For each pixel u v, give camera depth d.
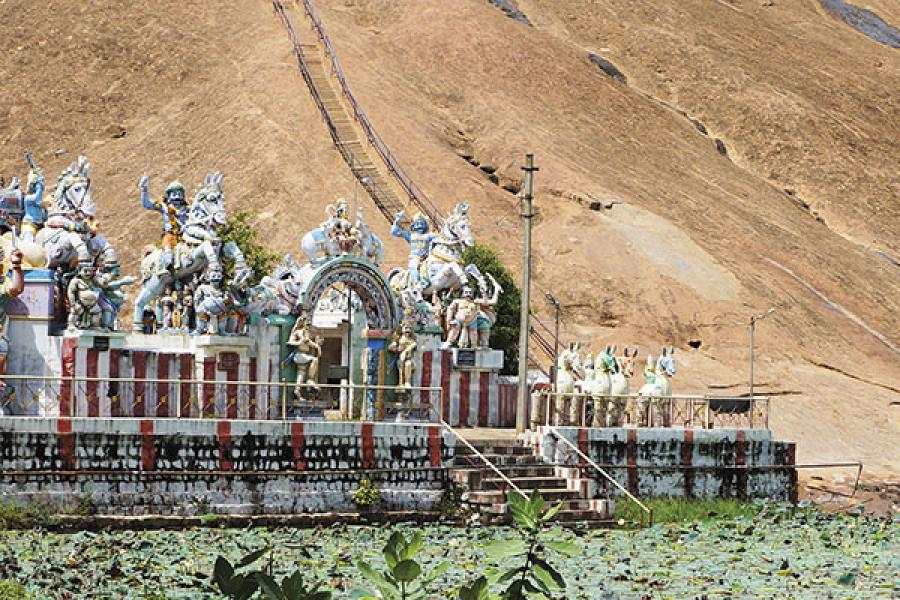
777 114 189.75
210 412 64.44
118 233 139.50
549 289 130.88
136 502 55.72
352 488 60.78
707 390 116.94
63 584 43.91
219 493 57.50
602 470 67.44
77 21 181.88
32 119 168.62
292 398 67.19
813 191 179.62
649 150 168.50
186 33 179.12
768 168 183.12
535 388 79.62
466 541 56.41
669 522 67.62
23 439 54.00
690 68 197.38
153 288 66.75
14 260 60.22
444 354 75.25
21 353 61.19
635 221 143.50
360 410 68.44
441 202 141.75
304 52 169.75
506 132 158.88
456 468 64.31
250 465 58.41
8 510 53.03
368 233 70.44
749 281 138.38
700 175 167.50
